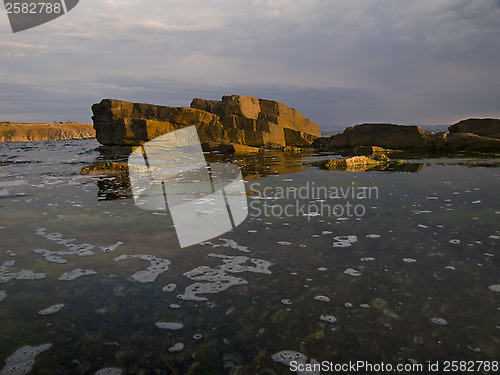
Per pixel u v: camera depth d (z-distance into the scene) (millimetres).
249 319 1608
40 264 2305
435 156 9938
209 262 2309
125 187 5492
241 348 1399
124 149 15172
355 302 1738
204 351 1384
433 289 1852
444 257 2289
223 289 1916
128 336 1490
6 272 2176
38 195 4863
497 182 5184
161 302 1781
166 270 2191
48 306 1753
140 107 16234
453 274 2029
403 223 3111
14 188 5543
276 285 1951
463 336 1445
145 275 2117
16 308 1734
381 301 1741
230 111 17406
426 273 2051
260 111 18906
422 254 2354
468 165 7578
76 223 3311
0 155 15445
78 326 1571
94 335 1500
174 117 15766
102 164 7605
